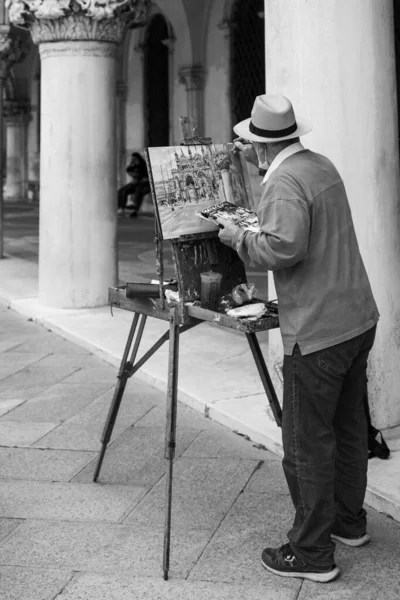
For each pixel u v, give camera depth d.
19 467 4.62
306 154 3.36
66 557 3.59
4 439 5.06
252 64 18.31
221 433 5.07
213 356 6.59
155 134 21.77
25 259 12.37
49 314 8.23
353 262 3.35
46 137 8.34
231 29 18.62
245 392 5.59
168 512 3.44
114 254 8.59
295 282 3.29
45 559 3.57
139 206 21.03
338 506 3.64
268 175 3.34
